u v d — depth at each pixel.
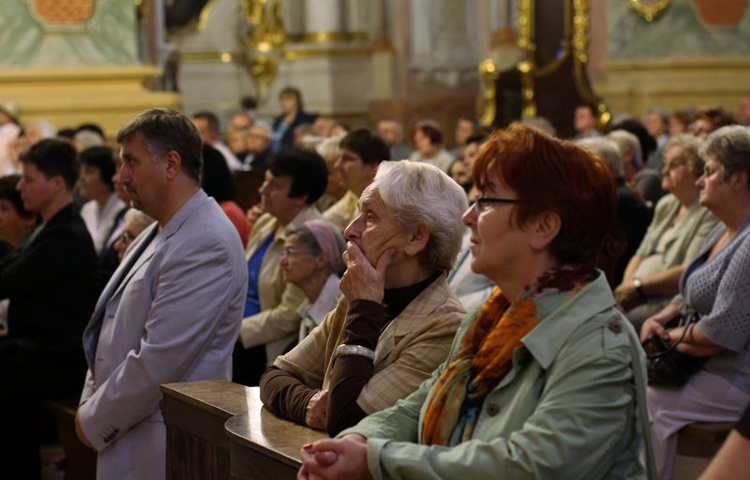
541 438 2.28
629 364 2.35
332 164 6.68
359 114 18.38
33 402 5.56
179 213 3.96
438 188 2.98
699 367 4.54
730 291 4.36
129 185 3.96
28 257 5.50
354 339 2.90
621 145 8.10
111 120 12.97
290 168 5.28
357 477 2.44
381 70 18.31
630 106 16.06
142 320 3.94
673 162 5.68
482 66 14.94
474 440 2.36
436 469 2.35
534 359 2.39
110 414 3.86
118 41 13.15
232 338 4.02
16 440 5.56
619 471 2.36
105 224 7.22
